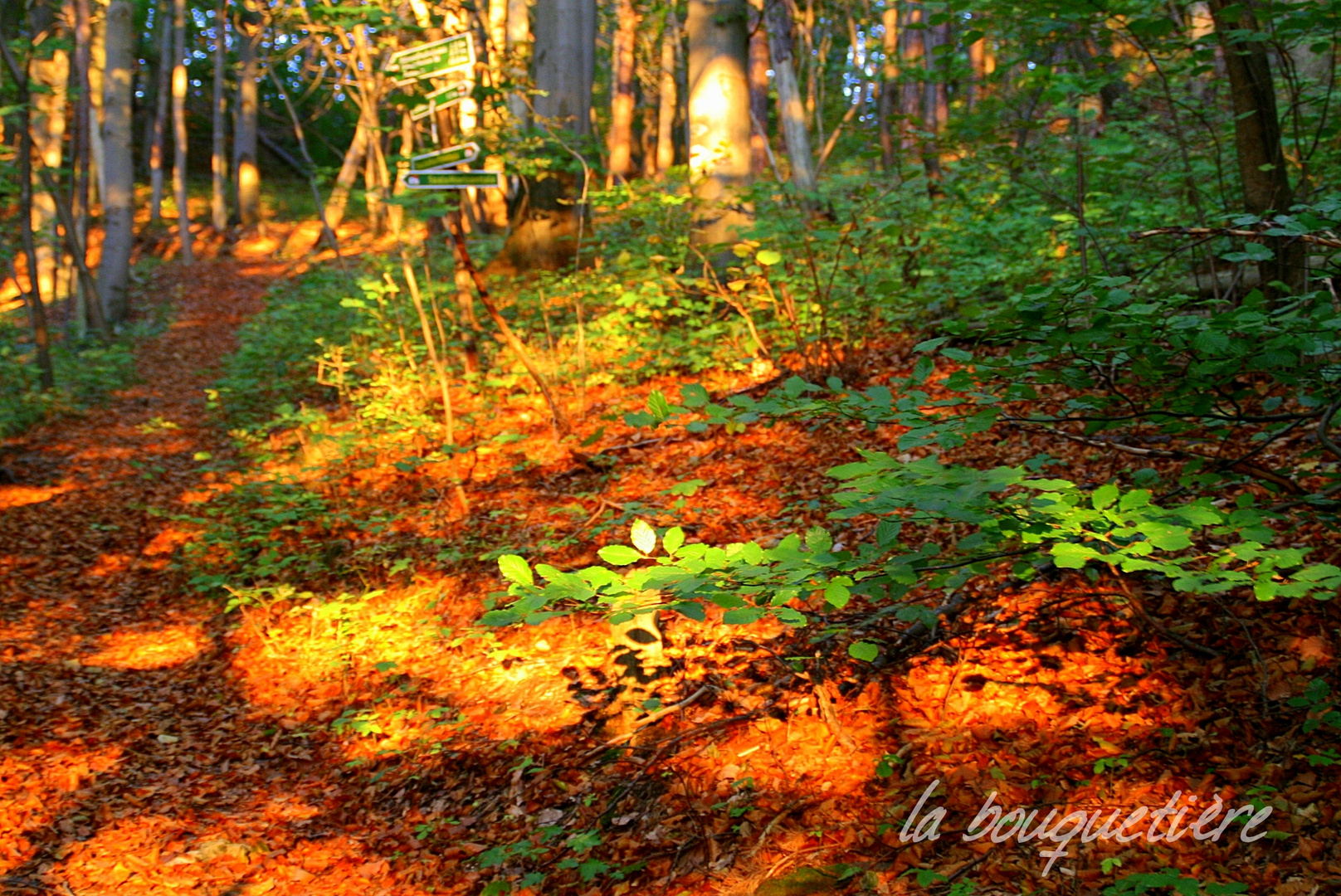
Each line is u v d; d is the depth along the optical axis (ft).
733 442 25.68
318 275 58.70
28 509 33.12
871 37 61.52
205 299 79.82
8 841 14.64
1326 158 22.08
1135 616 13.46
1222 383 9.70
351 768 16.34
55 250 69.31
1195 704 11.72
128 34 69.15
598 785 13.87
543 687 16.80
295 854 14.12
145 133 122.93
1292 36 14.99
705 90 35.91
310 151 129.70
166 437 43.32
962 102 36.35
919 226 29.63
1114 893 9.30
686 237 31.53
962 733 12.47
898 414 9.98
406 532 25.25
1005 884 9.91
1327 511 10.75
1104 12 16.12
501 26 49.47
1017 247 29.27
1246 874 9.24
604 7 84.74
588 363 34.40
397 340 39.45
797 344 28.40
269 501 26.37
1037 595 14.70
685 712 14.82
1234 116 17.83
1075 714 12.25
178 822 15.12
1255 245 10.04
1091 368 10.55
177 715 19.06
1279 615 12.52
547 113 46.44
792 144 47.14
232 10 90.48
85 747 17.80
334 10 27.35
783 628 16.10
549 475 26.94
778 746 13.32
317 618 21.44
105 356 52.01
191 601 24.95
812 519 19.58
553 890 12.16
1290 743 10.68
